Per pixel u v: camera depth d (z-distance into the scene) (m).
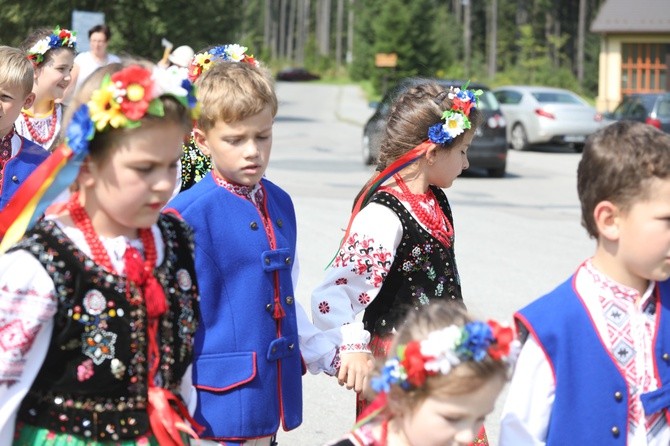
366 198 4.67
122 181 3.04
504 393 6.96
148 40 34.94
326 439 6.25
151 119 3.01
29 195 3.06
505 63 90.25
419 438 2.90
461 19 104.81
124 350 3.11
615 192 3.29
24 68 5.60
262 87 4.08
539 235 13.72
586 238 13.54
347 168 22.48
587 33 81.25
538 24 87.88
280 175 20.56
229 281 4.05
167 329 3.24
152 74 3.02
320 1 131.25
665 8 42.28
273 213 4.30
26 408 3.14
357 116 45.50
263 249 4.13
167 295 3.24
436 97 4.66
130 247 3.16
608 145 3.32
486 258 11.91
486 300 9.74
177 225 3.39
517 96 28.95
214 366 3.96
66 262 3.06
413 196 4.64
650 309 3.44
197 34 36.03
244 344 4.02
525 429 3.40
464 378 2.79
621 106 27.91
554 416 3.38
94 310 3.09
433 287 4.59
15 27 33.00
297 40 138.25
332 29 131.50
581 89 69.06
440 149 4.63
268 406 4.05
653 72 42.72
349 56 99.81
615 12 42.56
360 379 4.34
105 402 3.13
